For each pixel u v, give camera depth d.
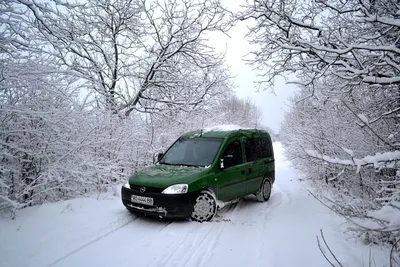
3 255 3.74
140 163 9.84
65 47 5.38
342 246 4.18
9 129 5.47
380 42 5.57
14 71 5.34
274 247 4.27
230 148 6.68
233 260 3.91
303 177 12.16
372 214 2.70
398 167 3.64
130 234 4.79
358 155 6.86
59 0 4.89
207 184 5.70
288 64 6.15
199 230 5.04
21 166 5.89
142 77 11.27
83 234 4.60
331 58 4.99
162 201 5.25
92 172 6.73
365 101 6.62
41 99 5.99
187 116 12.27
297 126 12.30
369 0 5.29
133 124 9.66
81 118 6.97
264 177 7.82
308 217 5.79
